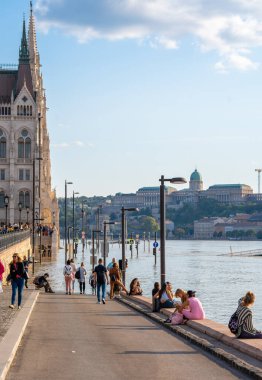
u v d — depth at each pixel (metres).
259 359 26.50
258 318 68.94
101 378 23.73
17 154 187.00
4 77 192.88
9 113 187.12
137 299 55.09
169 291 45.75
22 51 191.25
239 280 138.50
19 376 23.70
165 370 25.33
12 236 88.25
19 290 44.12
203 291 108.50
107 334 34.91
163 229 50.12
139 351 29.44
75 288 91.56
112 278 63.06
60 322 40.12
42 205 187.12
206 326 34.75
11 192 185.62
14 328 33.66
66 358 27.42
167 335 34.81
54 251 178.88
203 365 26.36
